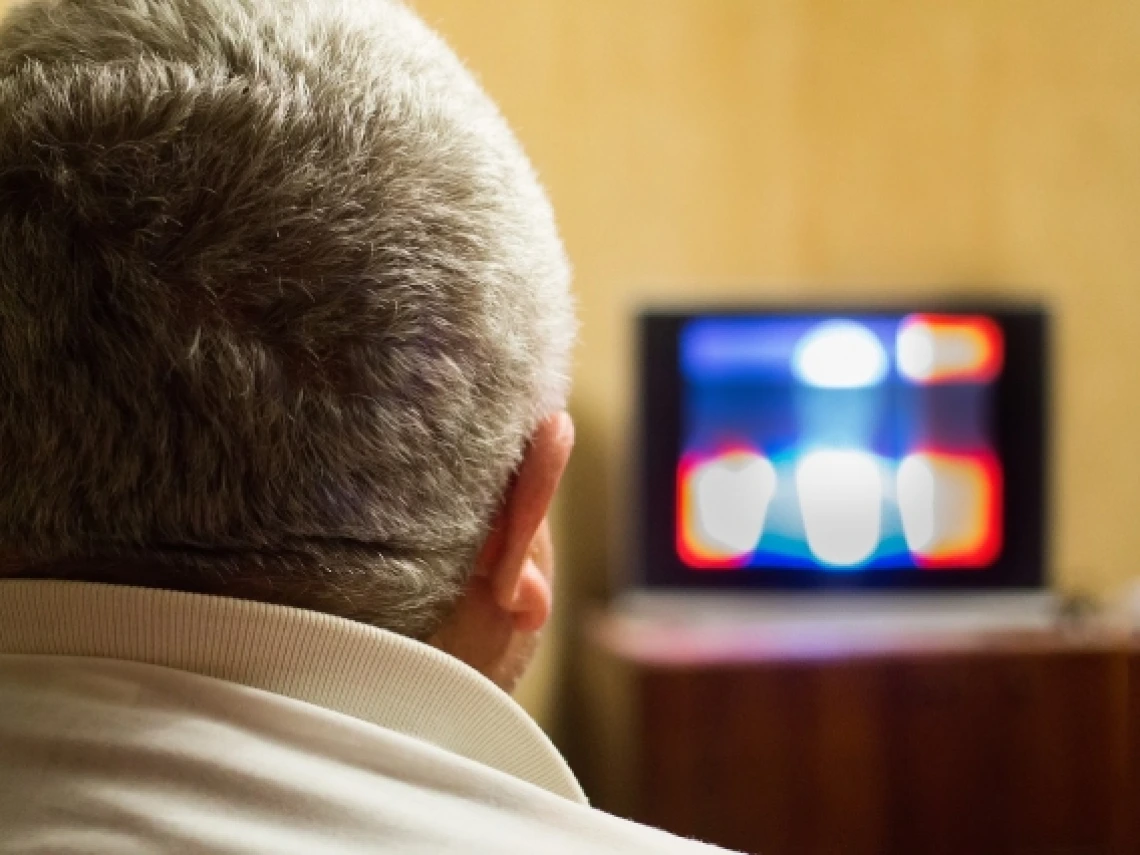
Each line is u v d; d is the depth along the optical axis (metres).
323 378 0.47
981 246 2.38
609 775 1.96
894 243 2.35
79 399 0.46
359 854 0.43
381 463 0.49
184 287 0.46
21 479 0.47
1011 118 2.37
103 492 0.47
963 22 2.35
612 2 2.23
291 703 0.46
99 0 0.51
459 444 0.51
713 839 1.81
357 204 0.48
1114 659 1.90
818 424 2.04
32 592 0.47
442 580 0.53
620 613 2.12
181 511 0.47
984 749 1.87
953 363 2.06
